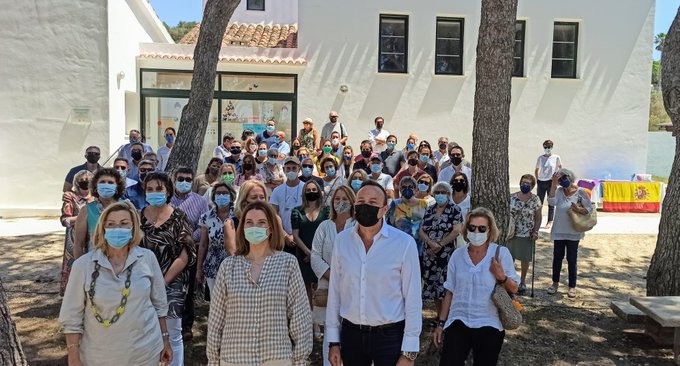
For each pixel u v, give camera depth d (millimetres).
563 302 7246
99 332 3316
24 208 12617
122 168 6301
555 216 7562
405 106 13984
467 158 14258
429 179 6441
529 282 8312
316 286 5570
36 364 5117
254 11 17125
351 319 3602
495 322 4113
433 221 5895
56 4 12430
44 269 8172
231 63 13422
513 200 7582
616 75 14484
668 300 5492
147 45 14023
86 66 12578
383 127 13969
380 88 13930
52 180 12719
